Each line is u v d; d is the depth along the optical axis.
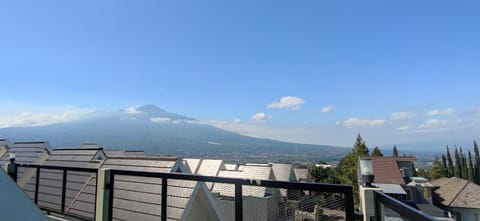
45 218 1.69
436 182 22.47
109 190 3.54
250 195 5.08
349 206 2.11
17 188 1.76
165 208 3.06
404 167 20.70
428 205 16.34
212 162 13.91
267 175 13.05
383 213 1.97
